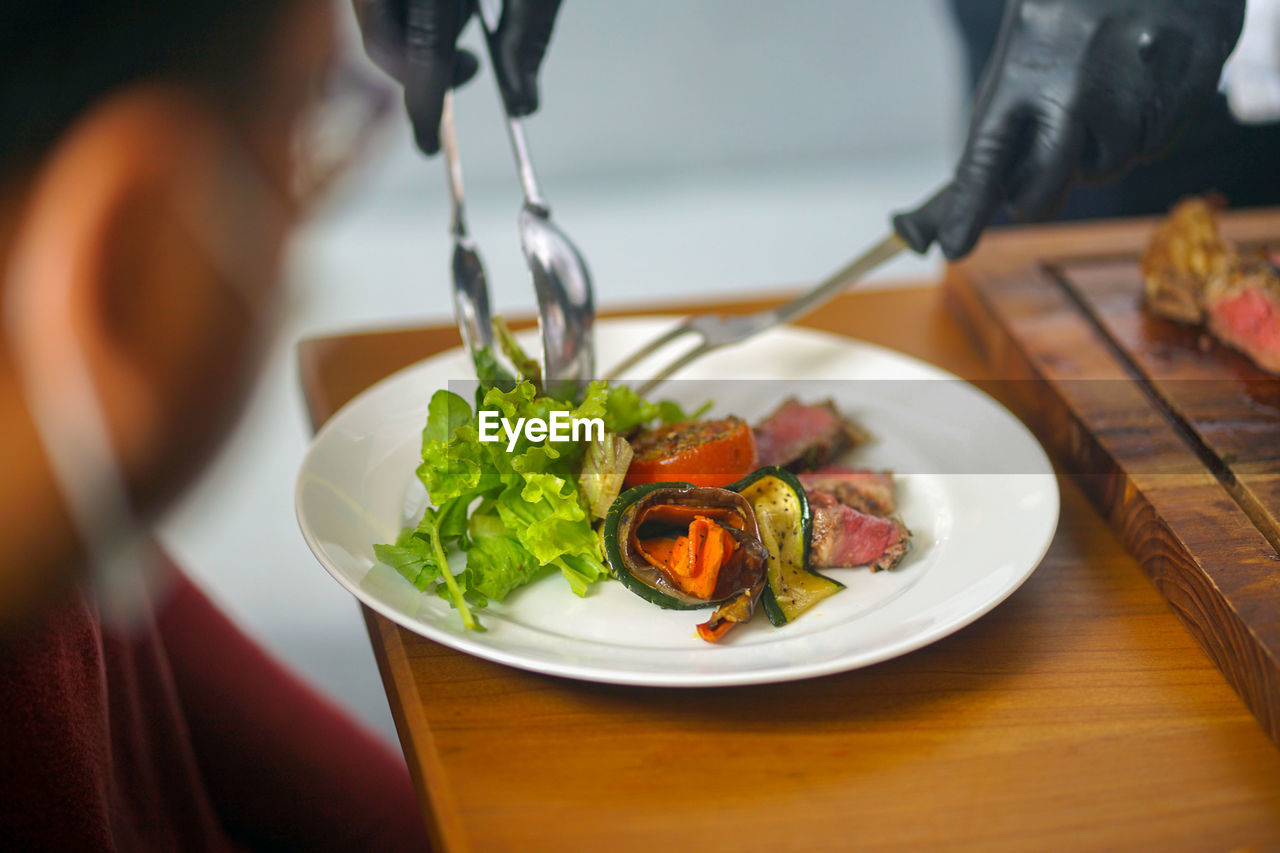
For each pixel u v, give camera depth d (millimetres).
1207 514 664
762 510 659
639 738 606
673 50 3018
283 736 738
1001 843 577
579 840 577
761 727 610
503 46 705
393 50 668
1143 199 1120
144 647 674
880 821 583
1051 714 615
